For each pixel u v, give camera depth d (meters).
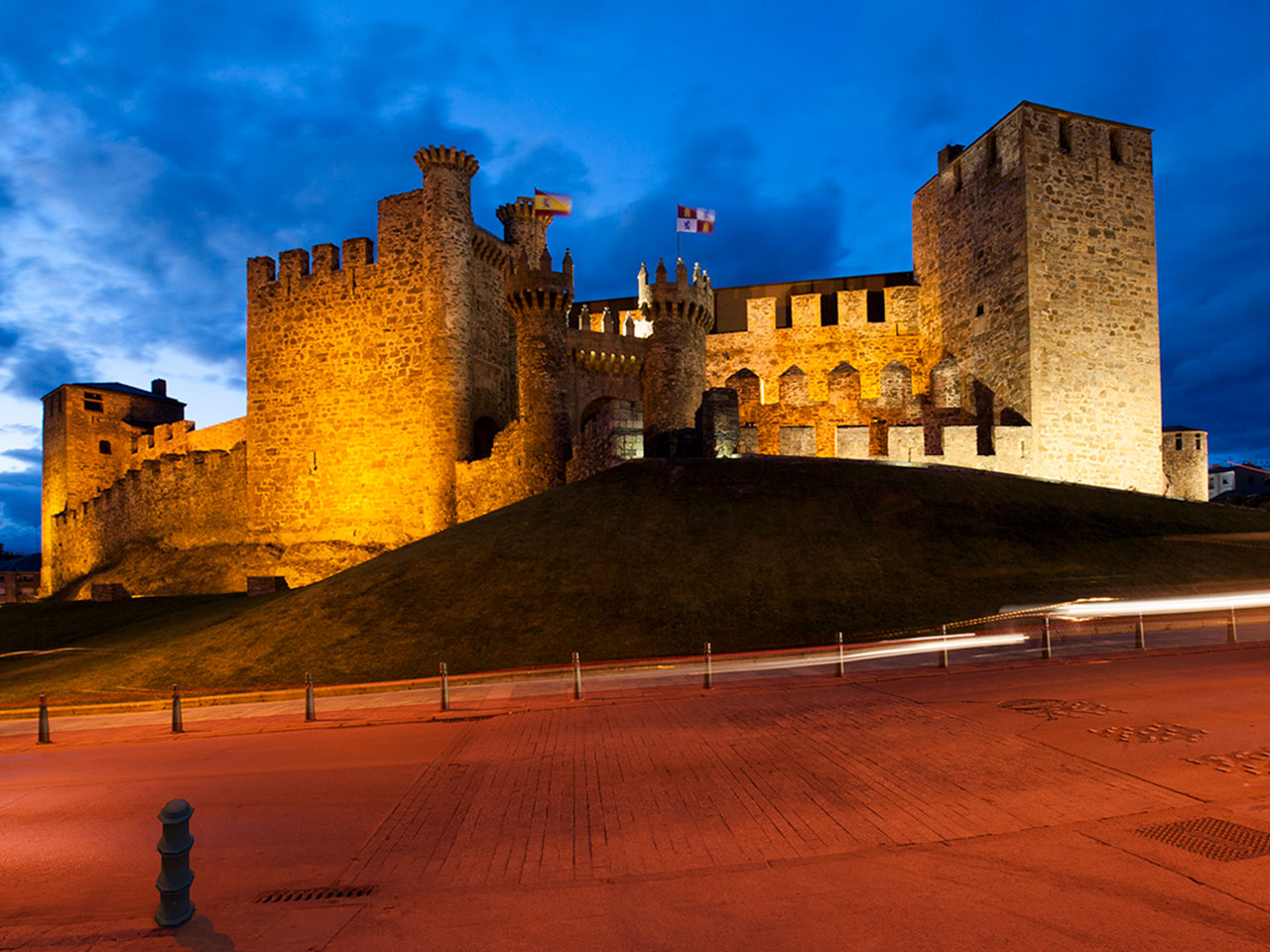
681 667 18.31
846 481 30.14
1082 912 5.73
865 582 23.30
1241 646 16.70
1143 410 40.59
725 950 5.52
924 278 50.22
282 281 49.28
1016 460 37.59
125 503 57.12
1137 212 41.47
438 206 45.66
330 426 47.47
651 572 24.14
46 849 8.58
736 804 8.52
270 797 9.91
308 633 22.94
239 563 46.28
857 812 8.05
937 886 6.32
